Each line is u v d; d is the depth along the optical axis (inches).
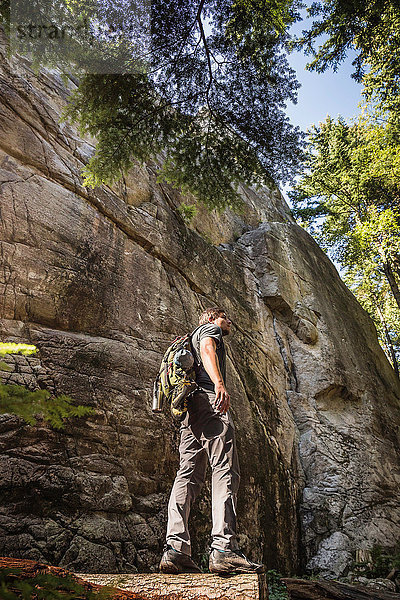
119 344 281.9
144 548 235.0
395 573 366.0
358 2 339.3
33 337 240.2
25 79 305.9
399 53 562.6
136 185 372.8
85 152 323.6
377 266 959.0
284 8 260.8
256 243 537.0
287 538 365.1
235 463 121.6
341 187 910.4
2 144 272.2
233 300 445.4
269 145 279.4
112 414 252.7
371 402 517.0
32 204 268.2
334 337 533.0
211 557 108.9
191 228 444.8
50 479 210.7
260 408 404.5
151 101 250.8
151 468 262.4
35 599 54.0
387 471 468.1
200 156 279.1
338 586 189.3
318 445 439.2
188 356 133.2
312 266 594.9
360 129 872.9
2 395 45.9
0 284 237.5
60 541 202.7
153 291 334.0
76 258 281.7
